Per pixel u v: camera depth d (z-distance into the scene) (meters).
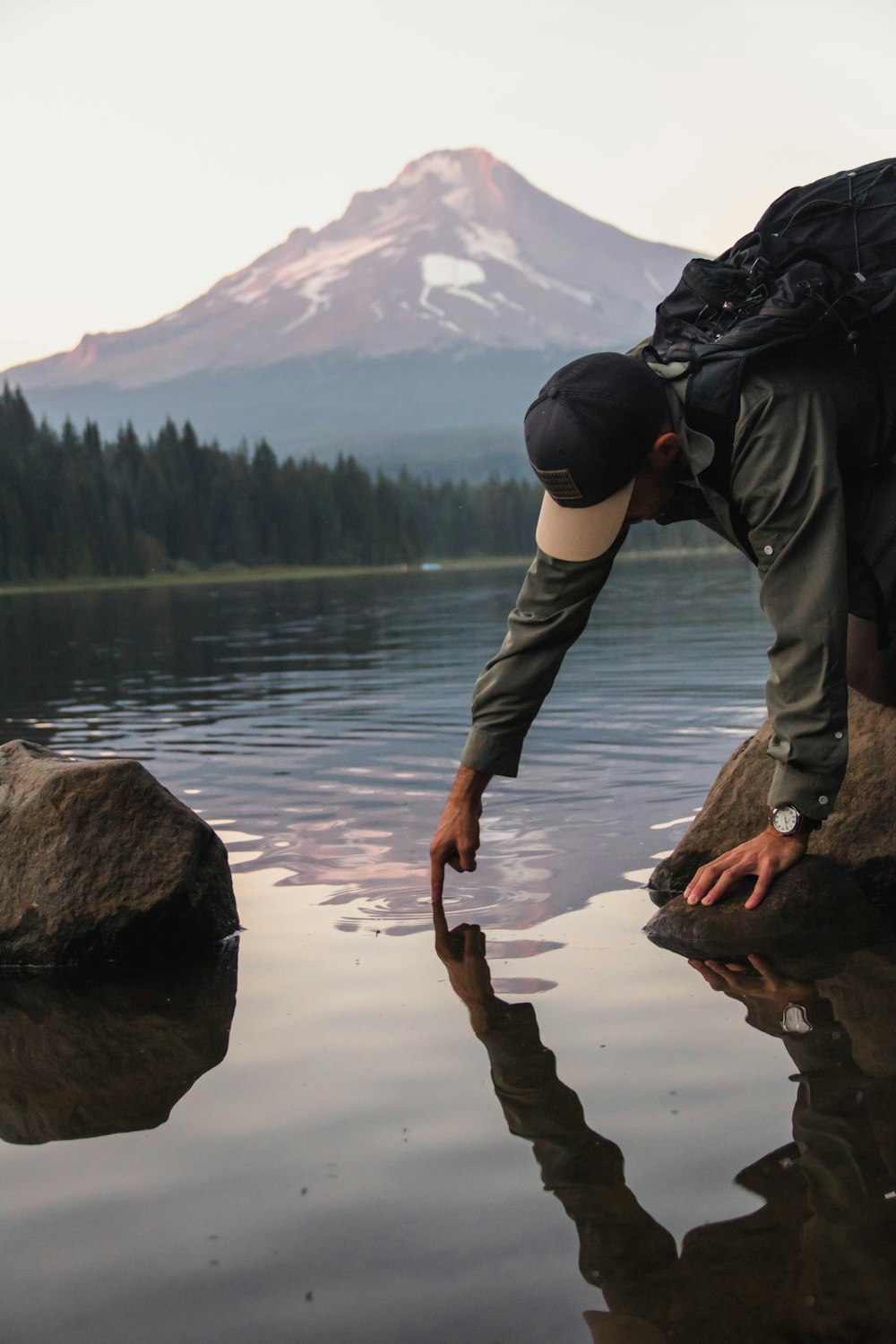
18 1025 2.12
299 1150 1.49
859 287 2.18
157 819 2.68
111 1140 1.55
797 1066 1.70
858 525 2.39
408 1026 1.94
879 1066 1.68
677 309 2.34
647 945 2.39
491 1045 1.83
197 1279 1.21
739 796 2.92
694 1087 1.63
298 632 15.69
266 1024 1.99
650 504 2.34
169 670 10.16
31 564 79.75
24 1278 1.22
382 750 5.17
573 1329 1.10
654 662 8.83
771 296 2.25
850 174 2.36
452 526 124.31
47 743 5.68
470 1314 1.13
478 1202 1.34
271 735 5.77
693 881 2.57
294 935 2.55
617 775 4.28
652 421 2.21
